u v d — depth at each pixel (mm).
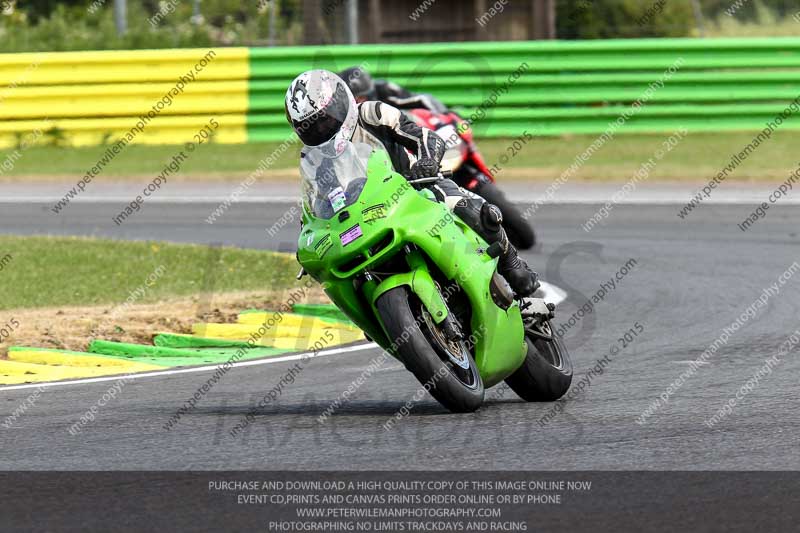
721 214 50094
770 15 114312
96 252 41906
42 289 36281
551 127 64250
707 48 64750
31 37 79625
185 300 34469
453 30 88625
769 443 18203
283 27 94312
